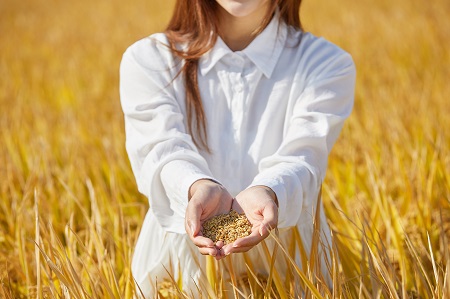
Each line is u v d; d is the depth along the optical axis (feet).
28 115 15.28
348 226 8.63
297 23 6.79
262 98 6.60
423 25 24.39
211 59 6.61
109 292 6.39
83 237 9.09
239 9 6.31
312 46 6.66
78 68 21.50
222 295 6.38
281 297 6.19
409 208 9.35
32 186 9.82
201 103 6.58
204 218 6.09
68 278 6.47
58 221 9.62
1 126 13.69
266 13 6.55
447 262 6.31
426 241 8.41
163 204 6.44
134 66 6.70
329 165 10.87
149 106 6.60
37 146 11.90
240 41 6.70
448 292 6.03
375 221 8.87
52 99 17.87
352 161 10.41
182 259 6.59
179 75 6.65
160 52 6.74
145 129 6.57
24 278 7.92
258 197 5.98
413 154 10.27
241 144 6.53
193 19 6.70
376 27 24.91
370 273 6.45
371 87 16.20
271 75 6.61
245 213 6.06
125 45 24.93
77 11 37.91
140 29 28.96
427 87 15.24
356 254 8.02
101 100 16.78
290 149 6.38
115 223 8.37
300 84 6.57
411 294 6.95
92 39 27.73
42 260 7.66
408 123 12.37
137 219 9.60
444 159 10.00
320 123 6.43
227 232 5.95
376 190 8.80
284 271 6.73
